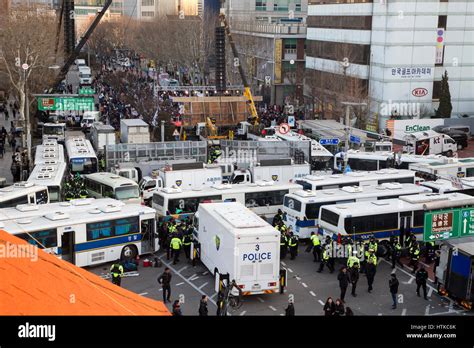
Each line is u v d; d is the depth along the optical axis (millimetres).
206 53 131625
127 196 45562
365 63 91938
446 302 30625
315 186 45156
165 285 29922
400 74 87250
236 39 128250
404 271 35344
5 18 93188
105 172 51656
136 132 64188
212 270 32938
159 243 38844
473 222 35500
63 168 48531
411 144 68188
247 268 29594
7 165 63750
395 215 37438
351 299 30953
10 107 96438
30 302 13305
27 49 71750
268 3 151125
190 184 48000
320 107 98438
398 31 86000
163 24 157875
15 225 32156
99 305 14391
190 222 39094
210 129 74750
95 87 120188
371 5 90312
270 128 72750
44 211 34969
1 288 13289
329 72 100812
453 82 89688
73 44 74688
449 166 51781
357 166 58750
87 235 34250
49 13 134625
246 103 81625
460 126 79625
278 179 51000
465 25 88188
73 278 15180
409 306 30047
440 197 38844
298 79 118312
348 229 36125
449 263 30078
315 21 109438
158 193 42062
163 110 87188
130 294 16672
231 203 35844
